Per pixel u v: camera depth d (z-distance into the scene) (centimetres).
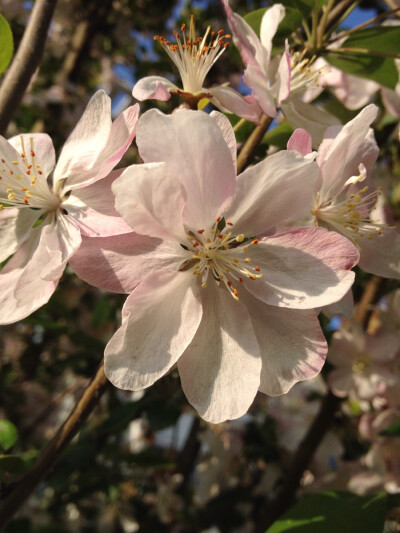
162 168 8
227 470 22
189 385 9
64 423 10
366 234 11
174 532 23
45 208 10
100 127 10
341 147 10
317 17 13
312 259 9
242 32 11
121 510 24
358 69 14
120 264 9
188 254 9
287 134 12
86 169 10
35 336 27
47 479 17
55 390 31
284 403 21
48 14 13
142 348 9
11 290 10
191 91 11
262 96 10
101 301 21
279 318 9
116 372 8
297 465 17
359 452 20
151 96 9
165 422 16
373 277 18
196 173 9
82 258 9
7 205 11
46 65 29
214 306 9
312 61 13
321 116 12
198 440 22
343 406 19
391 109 15
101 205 9
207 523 21
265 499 21
